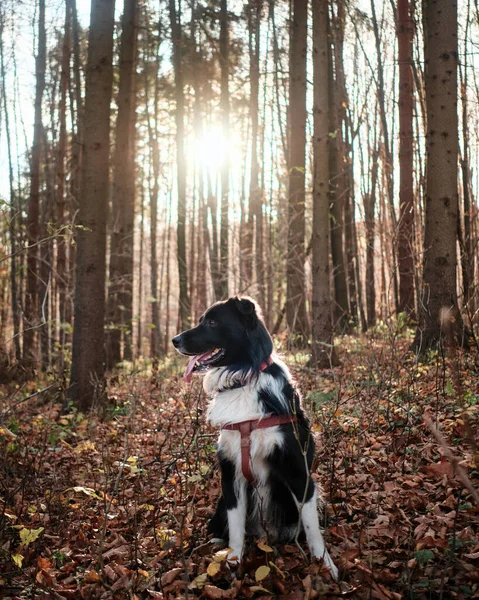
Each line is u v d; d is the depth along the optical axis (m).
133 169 17.97
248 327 3.55
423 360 7.59
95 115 8.05
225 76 17.33
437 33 8.19
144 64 18.97
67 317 15.19
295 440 3.38
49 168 17.73
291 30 14.65
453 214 8.30
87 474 5.27
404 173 13.13
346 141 16.38
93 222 8.13
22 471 5.21
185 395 6.84
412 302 11.55
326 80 9.23
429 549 3.28
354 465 4.72
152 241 20.64
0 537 3.82
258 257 17.25
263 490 3.52
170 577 3.23
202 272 23.67
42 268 14.73
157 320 19.50
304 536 3.60
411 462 4.62
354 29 15.75
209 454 5.12
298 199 12.18
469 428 2.45
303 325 12.15
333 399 6.25
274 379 3.49
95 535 4.07
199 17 16.86
